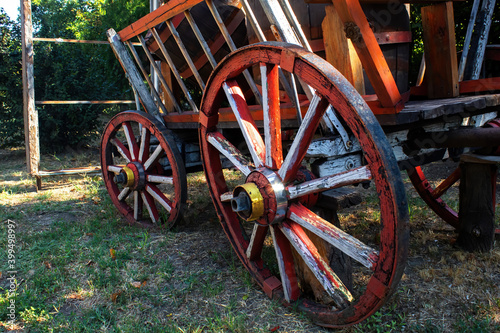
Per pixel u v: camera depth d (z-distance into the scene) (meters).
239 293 2.69
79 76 9.16
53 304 2.64
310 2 2.16
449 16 2.80
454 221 3.55
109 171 4.44
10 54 8.52
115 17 12.38
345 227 3.83
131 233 3.83
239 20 3.53
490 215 3.04
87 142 9.74
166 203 3.81
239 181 5.89
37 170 5.74
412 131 2.41
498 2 4.77
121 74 11.56
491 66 3.70
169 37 3.73
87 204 5.03
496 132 2.25
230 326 2.29
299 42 2.31
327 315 2.20
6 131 8.81
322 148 2.18
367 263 1.91
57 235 3.86
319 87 1.94
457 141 2.38
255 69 3.08
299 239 2.28
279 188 2.26
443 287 2.64
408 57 2.75
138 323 2.40
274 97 2.29
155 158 3.82
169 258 3.28
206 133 2.83
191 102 3.54
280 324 2.32
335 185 2.01
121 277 2.98
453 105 2.25
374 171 1.79
